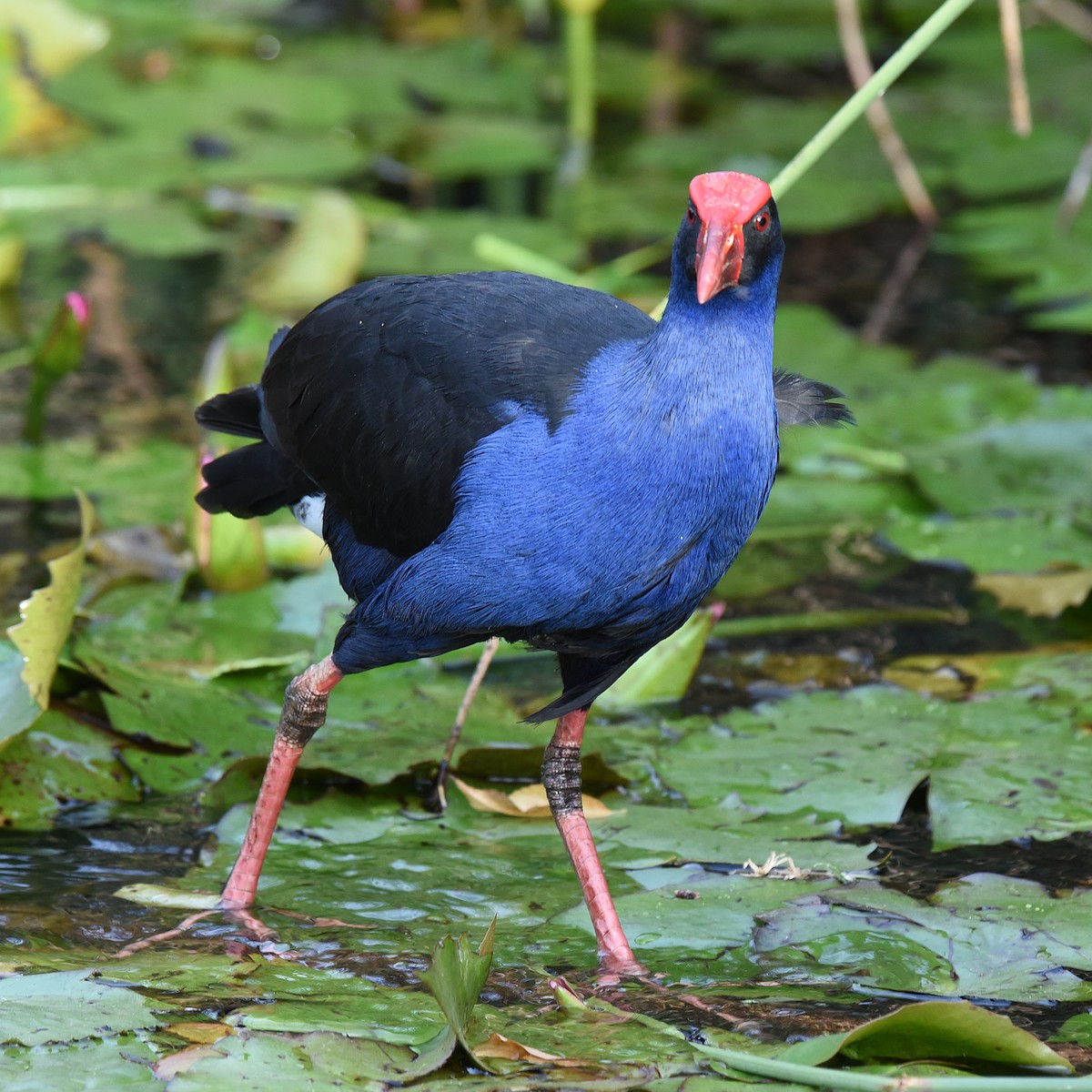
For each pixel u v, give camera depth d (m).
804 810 6.76
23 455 9.84
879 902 6.04
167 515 9.24
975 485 9.52
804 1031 5.32
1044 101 15.94
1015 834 6.54
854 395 10.62
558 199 13.77
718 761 7.18
